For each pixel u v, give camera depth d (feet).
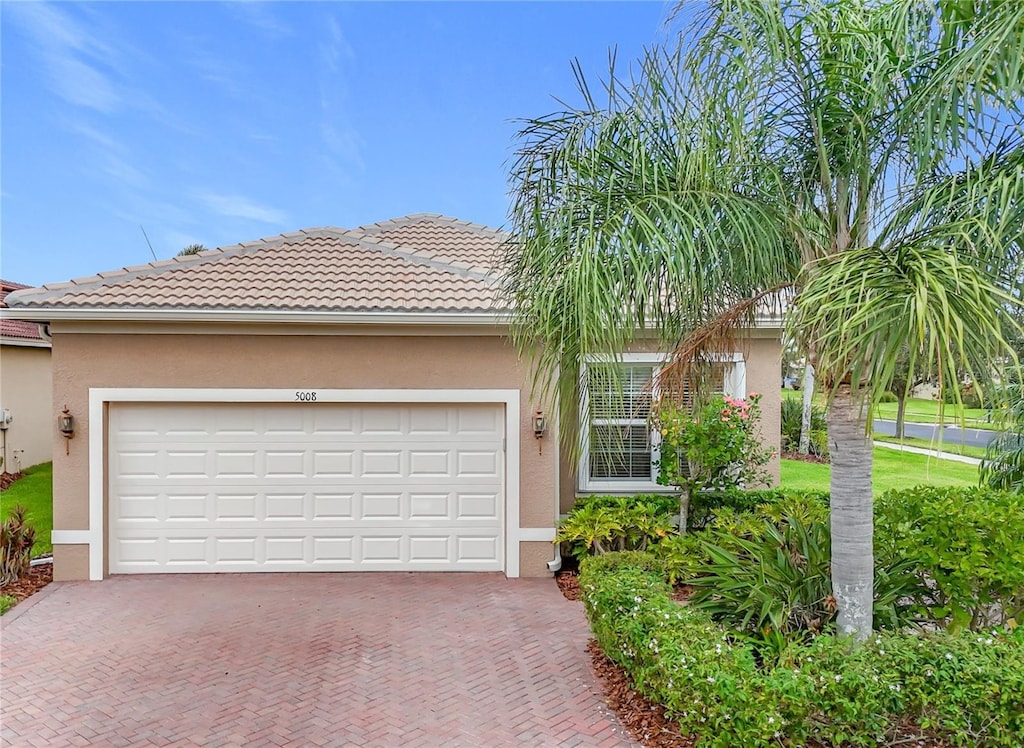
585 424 20.57
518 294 19.77
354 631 26.48
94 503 32.60
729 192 17.89
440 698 20.92
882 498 27.55
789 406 78.79
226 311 31.71
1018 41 13.05
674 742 17.90
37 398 60.18
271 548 34.14
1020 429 28.27
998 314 13.03
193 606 29.25
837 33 16.69
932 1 15.29
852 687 15.17
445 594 31.14
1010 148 15.94
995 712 15.10
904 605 20.90
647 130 18.22
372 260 38.24
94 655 24.11
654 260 16.93
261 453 34.06
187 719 19.65
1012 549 19.61
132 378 32.71
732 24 16.21
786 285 19.30
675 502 34.86
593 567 25.79
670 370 21.04
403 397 33.71
